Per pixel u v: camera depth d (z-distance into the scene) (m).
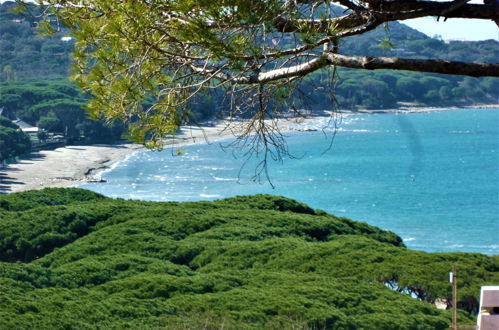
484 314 6.08
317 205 69.12
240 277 16.33
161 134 5.13
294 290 14.83
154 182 84.25
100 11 4.59
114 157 109.38
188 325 12.26
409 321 13.73
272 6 4.48
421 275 17.14
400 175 90.12
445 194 75.50
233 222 22.81
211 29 4.68
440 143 128.88
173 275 16.72
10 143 98.69
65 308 12.42
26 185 81.69
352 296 14.95
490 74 4.72
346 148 121.50
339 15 5.07
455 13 4.93
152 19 4.59
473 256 18.70
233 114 5.48
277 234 22.11
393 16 4.89
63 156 107.62
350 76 130.25
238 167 97.31
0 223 22.28
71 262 18.30
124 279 15.32
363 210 66.50
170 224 21.98
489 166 98.31
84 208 23.75
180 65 5.24
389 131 148.75
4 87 132.12
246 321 12.80
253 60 5.03
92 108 4.83
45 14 4.70
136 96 4.65
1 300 12.29
